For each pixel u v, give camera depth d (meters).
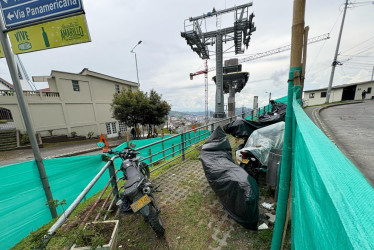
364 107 12.27
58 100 16.19
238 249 2.16
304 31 1.27
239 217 2.48
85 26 2.94
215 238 2.35
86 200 3.59
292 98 1.33
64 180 3.60
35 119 14.80
